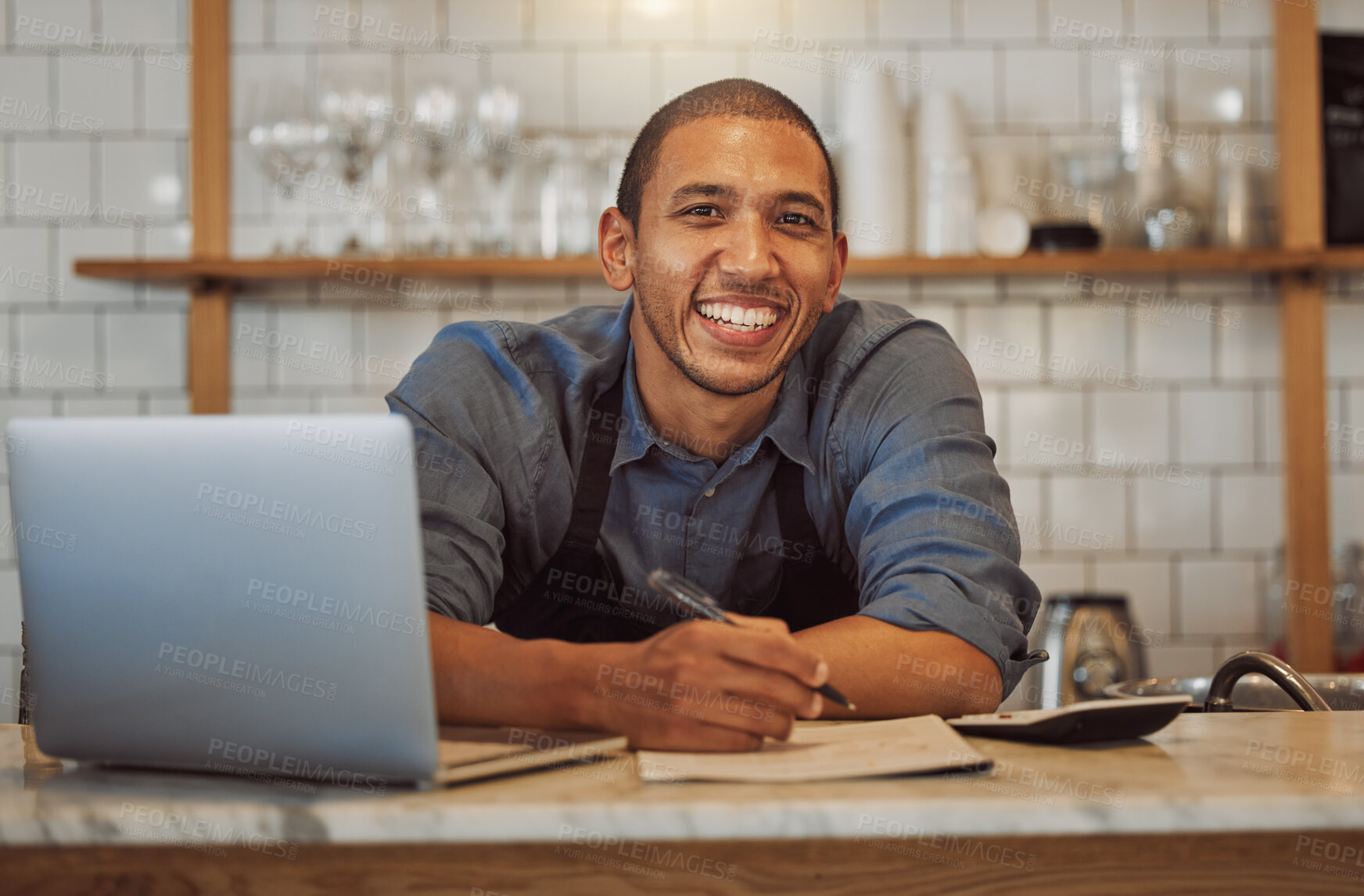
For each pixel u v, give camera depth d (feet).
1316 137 7.22
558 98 7.47
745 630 2.36
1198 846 1.92
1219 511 7.49
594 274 6.83
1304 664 7.16
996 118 7.50
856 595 4.19
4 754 2.57
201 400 7.22
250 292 7.41
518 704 2.57
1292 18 7.27
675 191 3.51
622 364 3.97
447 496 3.52
